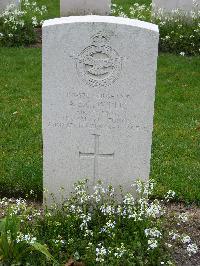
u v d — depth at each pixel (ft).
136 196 6.24
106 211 5.83
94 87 5.78
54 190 6.26
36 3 15.15
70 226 5.78
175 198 6.79
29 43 11.80
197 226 6.34
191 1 12.21
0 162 7.36
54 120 5.92
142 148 6.05
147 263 5.49
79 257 5.52
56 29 5.54
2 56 10.98
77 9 13.04
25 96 9.45
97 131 5.97
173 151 7.79
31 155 7.58
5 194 6.84
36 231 5.75
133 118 5.90
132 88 5.78
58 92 5.80
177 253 5.90
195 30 11.51
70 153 6.07
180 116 8.89
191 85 10.04
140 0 15.93
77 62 5.68
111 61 5.67
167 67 10.73
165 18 12.24
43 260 5.44
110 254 5.47
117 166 6.14
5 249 5.36
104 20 5.54
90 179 6.21
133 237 5.71
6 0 12.62
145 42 5.59
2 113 8.76
